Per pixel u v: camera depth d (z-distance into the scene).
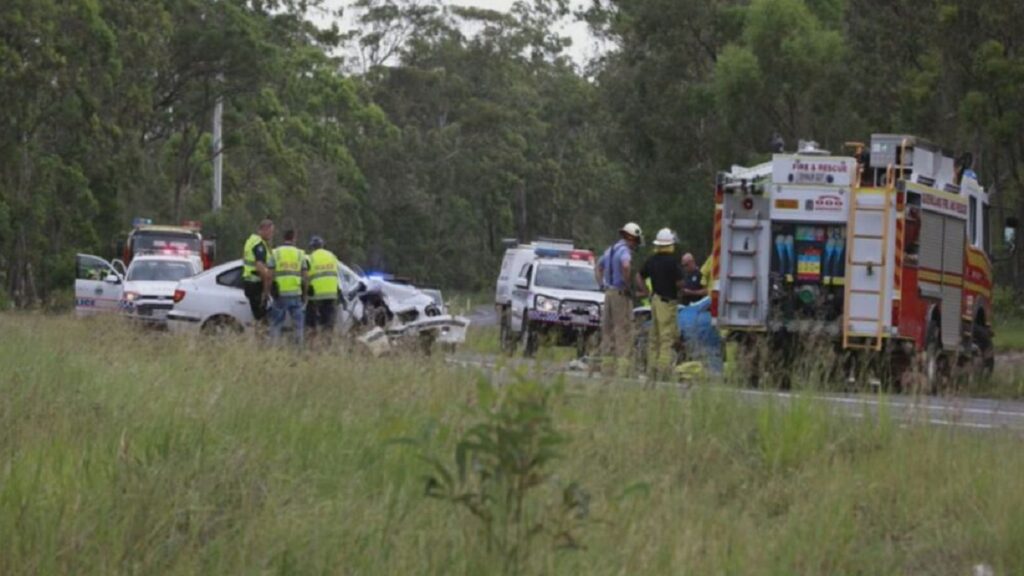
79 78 156.62
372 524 21.89
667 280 56.34
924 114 124.50
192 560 20.59
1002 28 115.31
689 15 157.88
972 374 61.38
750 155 150.62
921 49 124.44
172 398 32.75
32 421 29.78
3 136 151.50
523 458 19.91
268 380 36.28
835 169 58.00
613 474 28.25
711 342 58.44
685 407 32.69
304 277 62.16
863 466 29.45
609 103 166.00
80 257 119.31
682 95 160.38
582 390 32.25
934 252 60.56
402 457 26.67
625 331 45.34
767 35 146.25
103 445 26.94
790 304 58.16
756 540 23.72
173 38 178.62
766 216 58.47
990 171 133.50
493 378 34.75
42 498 22.55
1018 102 116.94
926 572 24.12
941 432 31.30
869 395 35.00
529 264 85.44
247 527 21.47
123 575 20.22
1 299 141.25
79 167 160.88
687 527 23.55
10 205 153.50
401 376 36.56
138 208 193.88
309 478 25.52
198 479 23.62
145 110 170.12
